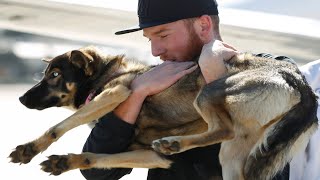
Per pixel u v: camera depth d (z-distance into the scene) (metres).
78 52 7.91
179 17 6.79
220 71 6.72
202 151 6.84
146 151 7.19
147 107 7.32
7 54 20.69
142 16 6.89
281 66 6.70
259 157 6.33
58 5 15.67
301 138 6.48
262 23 14.04
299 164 7.19
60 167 6.90
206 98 6.65
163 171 7.12
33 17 16.92
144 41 14.80
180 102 7.25
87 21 15.74
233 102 6.52
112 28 15.75
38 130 14.82
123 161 7.08
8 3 16.19
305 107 6.44
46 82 8.09
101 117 7.17
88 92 7.93
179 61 7.12
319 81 7.53
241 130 6.49
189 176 6.91
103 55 8.00
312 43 14.02
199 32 6.91
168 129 7.32
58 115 16.22
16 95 18.00
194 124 7.26
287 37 13.81
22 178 12.14
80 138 14.29
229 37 14.10
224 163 6.50
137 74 7.55
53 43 20.14
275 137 6.29
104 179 7.26
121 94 7.09
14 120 15.44
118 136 7.00
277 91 6.46
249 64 6.75
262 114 6.43
